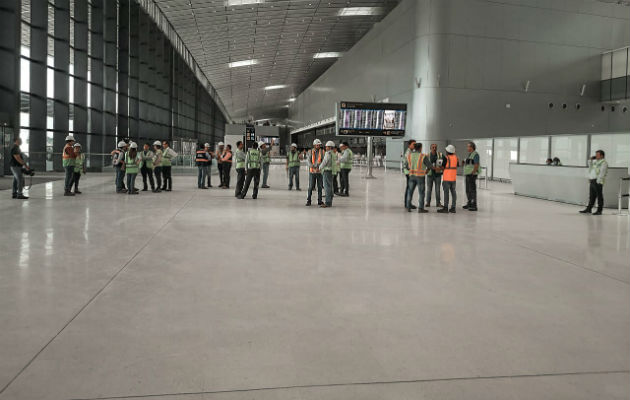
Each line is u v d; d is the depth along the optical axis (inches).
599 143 694.5
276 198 593.0
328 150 498.6
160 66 1535.4
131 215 417.7
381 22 1594.5
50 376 118.3
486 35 1288.1
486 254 272.2
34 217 395.2
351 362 128.9
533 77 1327.5
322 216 429.4
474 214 462.6
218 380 117.6
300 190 721.0
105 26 1114.1
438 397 110.7
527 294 194.2
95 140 1082.7
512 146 931.3
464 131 1285.7
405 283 208.8
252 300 181.9
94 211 439.5
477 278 218.8
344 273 224.8
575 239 323.9
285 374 121.3
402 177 1128.2
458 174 1267.2
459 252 277.3
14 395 108.9
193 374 120.5
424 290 198.5
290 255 263.3
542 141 834.2
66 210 442.9
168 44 1646.2
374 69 1667.1
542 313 171.0
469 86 1283.2
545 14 1325.0
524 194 663.1
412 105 1347.2
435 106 1270.9
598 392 114.0
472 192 495.5
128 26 1214.3
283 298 185.0
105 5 1112.8
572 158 749.9
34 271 220.7
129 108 1289.4
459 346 140.6
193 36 1738.4
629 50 1300.4
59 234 318.0
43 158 826.8
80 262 239.6
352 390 113.4
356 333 149.9
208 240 304.7
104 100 1120.2
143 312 166.6
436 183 503.5
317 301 181.8
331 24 1772.9
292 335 147.5
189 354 132.4
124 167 629.0
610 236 336.8
